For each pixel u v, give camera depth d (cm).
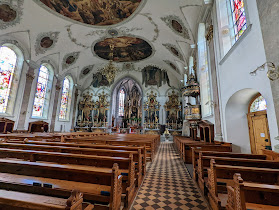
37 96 1466
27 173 250
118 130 2323
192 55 1212
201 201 314
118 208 243
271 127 353
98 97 2203
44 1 1053
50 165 228
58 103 1734
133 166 331
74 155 302
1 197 129
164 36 1374
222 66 634
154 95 2091
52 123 1619
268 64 334
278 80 317
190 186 391
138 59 2052
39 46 1355
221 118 637
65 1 1087
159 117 2041
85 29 1419
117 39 1600
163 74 2156
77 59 1827
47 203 124
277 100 320
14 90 1228
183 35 1165
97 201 226
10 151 330
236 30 600
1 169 263
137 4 1120
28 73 1327
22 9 1059
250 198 194
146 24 1313
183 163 640
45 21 1212
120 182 254
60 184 239
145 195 338
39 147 395
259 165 311
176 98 2031
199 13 896
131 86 3116
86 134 1218
